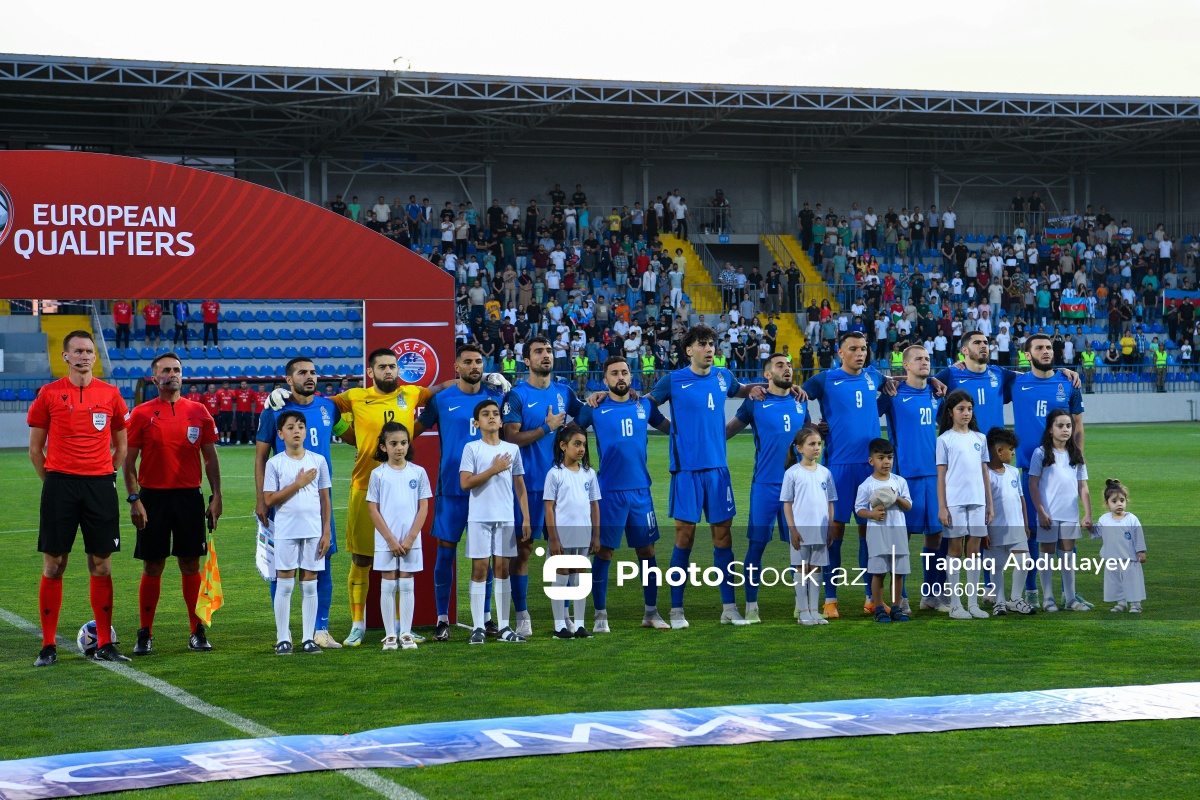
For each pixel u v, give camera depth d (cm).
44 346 3056
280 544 720
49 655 688
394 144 3784
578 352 3281
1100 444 2625
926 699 581
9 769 480
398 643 736
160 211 775
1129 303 3872
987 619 817
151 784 461
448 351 832
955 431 827
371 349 818
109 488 708
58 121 3400
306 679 645
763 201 4141
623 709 568
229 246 789
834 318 3538
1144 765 479
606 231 3756
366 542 758
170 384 728
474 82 3309
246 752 501
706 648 724
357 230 812
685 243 3875
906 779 463
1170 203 4344
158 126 3478
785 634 770
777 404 828
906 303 3791
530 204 3659
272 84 3194
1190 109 3716
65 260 757
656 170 4069
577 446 762
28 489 1789
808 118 3825
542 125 3812
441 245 3528
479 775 470
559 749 502
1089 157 4225
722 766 480
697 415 807
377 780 465
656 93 3466
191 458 737
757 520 827
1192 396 3672
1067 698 581
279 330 3294
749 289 3794
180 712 573
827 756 492
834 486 819
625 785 457
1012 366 3659
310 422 752
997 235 4138
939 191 4256
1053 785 455
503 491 753
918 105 3619
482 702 586
